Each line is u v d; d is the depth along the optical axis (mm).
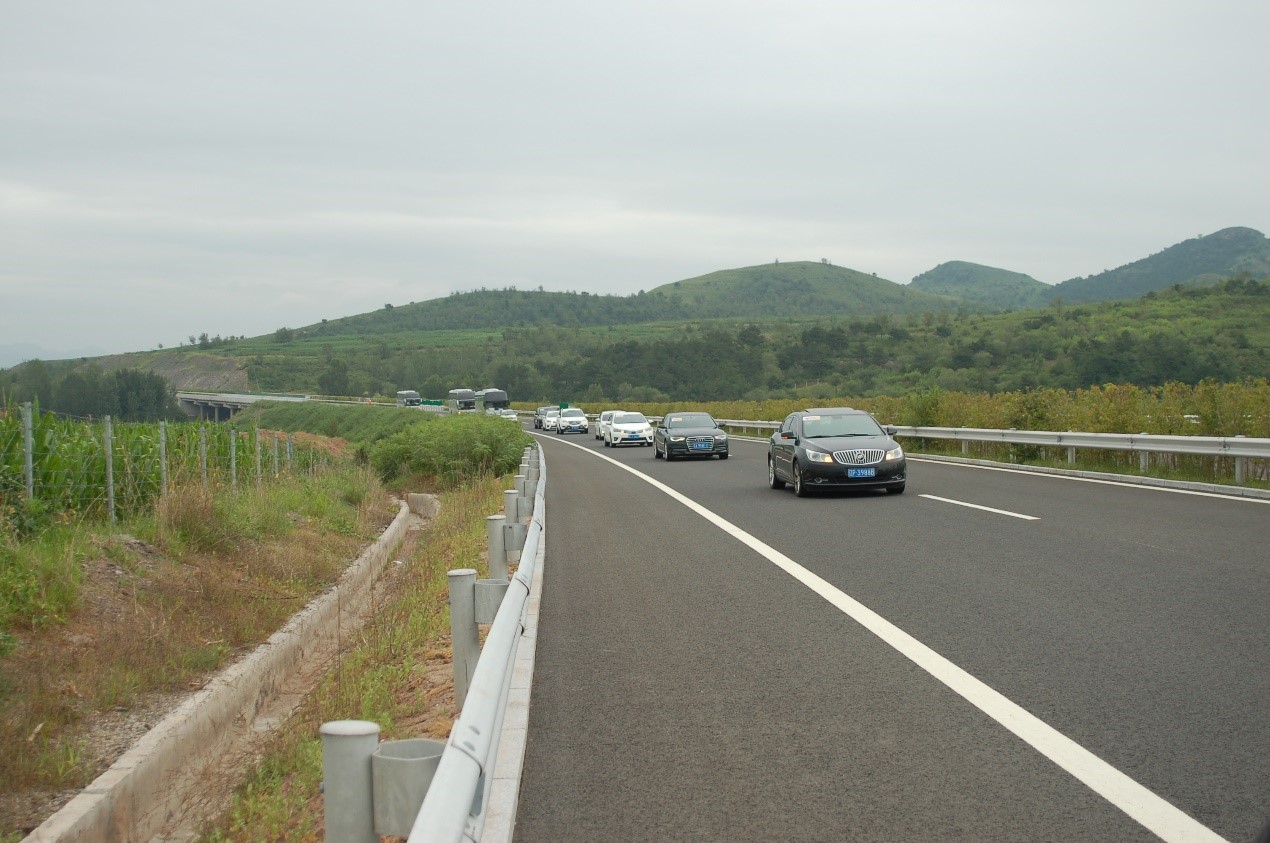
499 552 7477
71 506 12422
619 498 19047
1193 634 6902
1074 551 10625
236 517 13891
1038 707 5379
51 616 8609
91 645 8477
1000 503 15406
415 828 2182
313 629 11133
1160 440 18422
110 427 13281
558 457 35812
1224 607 7719
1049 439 21984
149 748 6688
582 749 4945
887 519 14055
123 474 13836
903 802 4125
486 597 5277
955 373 82875
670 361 131250
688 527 14141
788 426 19531
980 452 26250
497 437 29141
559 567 10914
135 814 6266
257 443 19969
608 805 4207
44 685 7344
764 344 135000
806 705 5562
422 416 62438
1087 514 13680
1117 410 21734
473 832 2621
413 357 181125
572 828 3977
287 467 22375
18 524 10586
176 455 16078
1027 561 10117
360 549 16344
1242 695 5488
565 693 5969
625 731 5211
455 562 12234
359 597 13414
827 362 120688
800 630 7445
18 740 6457
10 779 6098
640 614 8250
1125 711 5266
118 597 9766
